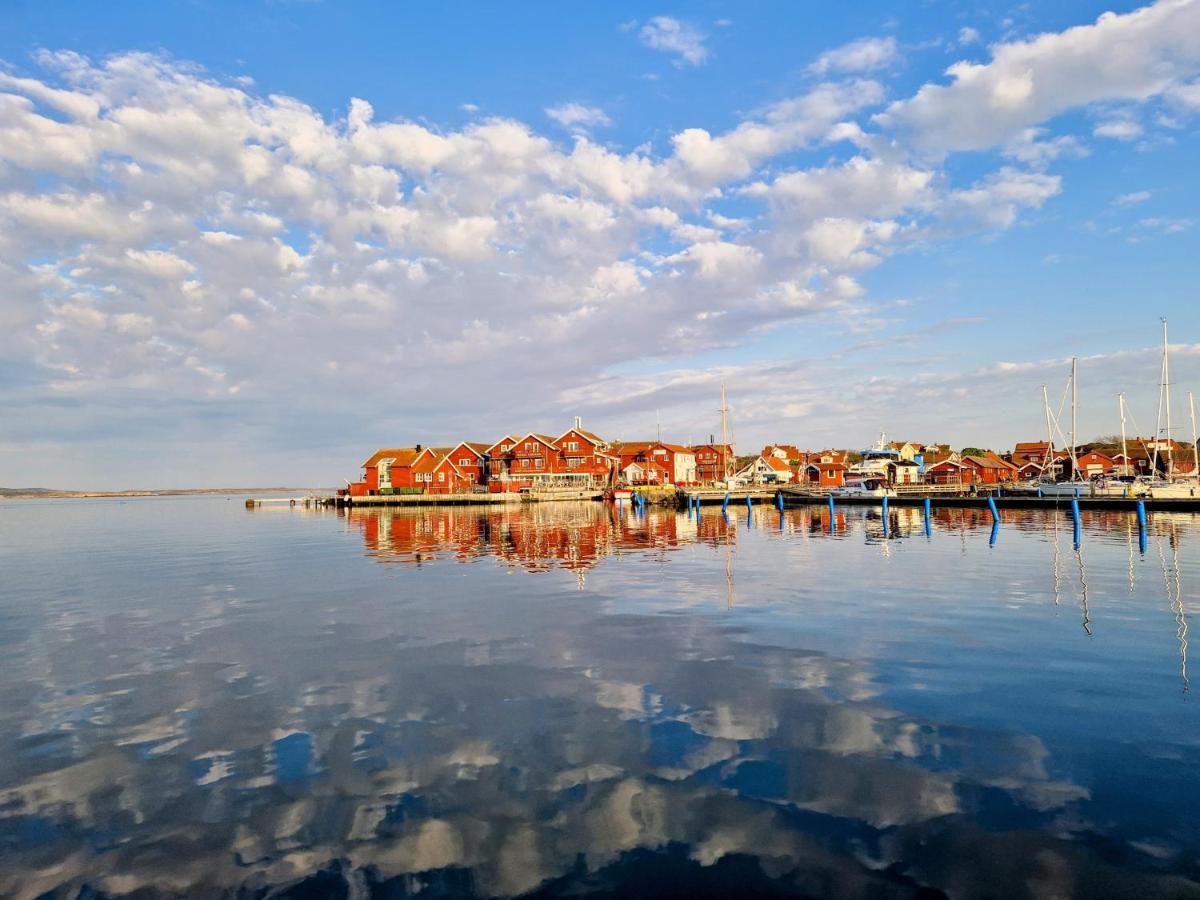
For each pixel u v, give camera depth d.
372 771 8.94
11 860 7.02
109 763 9.40
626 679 12.65
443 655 14.73
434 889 6.38
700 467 127.50
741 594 21.83
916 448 123.69
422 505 102.94
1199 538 38.38
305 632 17.42
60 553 42.28
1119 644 14.66
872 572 26.61
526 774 8.73
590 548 37.97
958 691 11.60
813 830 7.23
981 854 6.72
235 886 6.50
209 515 106.62
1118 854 6.68
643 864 6.69
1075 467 74.12
